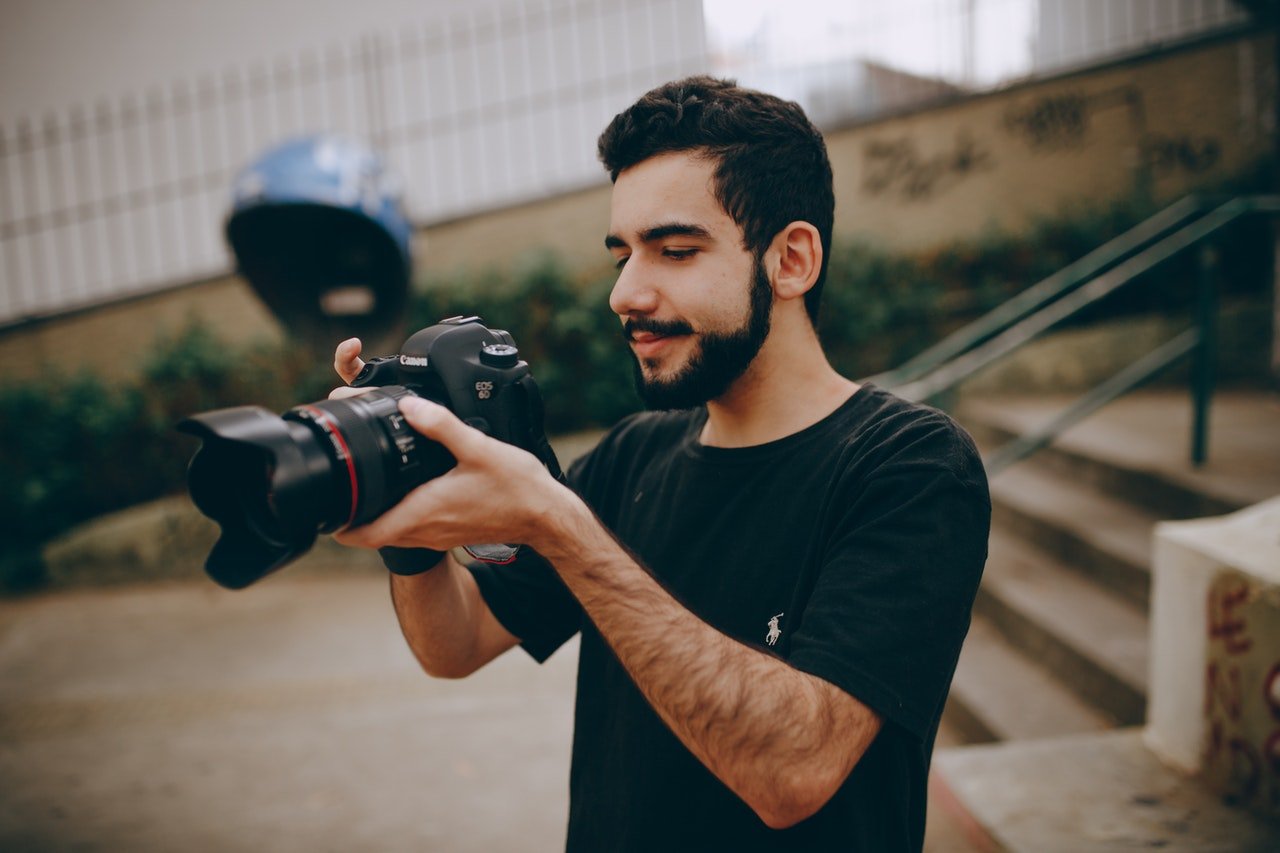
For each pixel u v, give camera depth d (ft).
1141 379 12.66
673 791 3.81
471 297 18.97
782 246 3.86
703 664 3.11
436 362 3.56
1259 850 7.22
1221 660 7.85
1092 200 19.69
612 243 3.98
